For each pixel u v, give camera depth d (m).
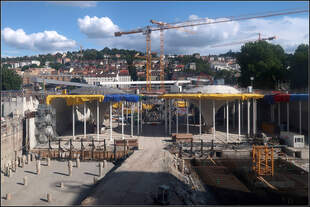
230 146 32.22
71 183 24.06
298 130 40.00
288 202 20.00
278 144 32.78
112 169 28.03
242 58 67.19
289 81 60.84
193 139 36.22
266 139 32.47
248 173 26.38
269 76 59.97
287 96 35.66
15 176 26.02
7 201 20.38
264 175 25.84
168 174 23.08
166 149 31.42
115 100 35.69
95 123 41.50
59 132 41.25
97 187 20.83
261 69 60.84
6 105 36.38
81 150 31.80
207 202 19.52
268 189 22.64
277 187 23.06
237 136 38.50
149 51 128.75
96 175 26.17
